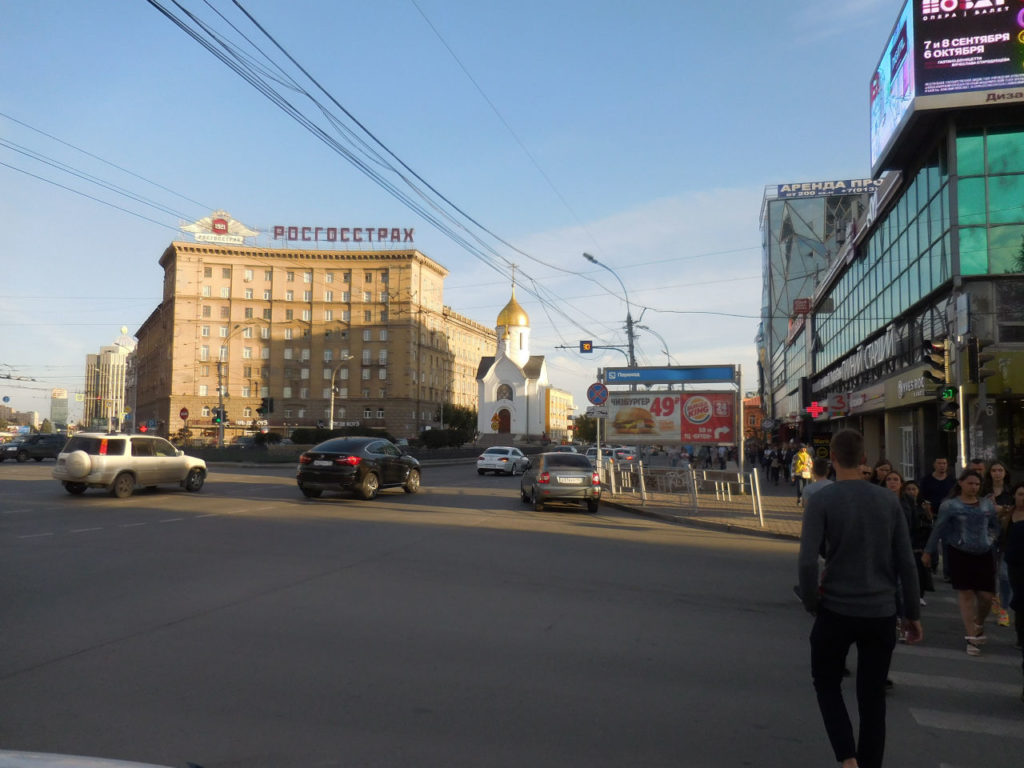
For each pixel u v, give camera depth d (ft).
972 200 65.51
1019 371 61.67
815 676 13.65
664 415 86.02
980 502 23.68
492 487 93.91
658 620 25.79
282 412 293.64
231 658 20.03
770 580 34.30
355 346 296.30
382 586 29.81
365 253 296.71
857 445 13.80
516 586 30.73
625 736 15.51
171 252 295.69
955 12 64.80
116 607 25.44
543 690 18.17
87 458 63.57
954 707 18.30
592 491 64.59
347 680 18.49
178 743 14.58
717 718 16.69
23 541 39.91
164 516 52.13
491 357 313.12
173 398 288.30
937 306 71.00
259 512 55.72
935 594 33.53
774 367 239.30
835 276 124.47
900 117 70.38
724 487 79.05
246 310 294.46
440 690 17.95
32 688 17.48
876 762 12.95
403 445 165.99
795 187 240.32
